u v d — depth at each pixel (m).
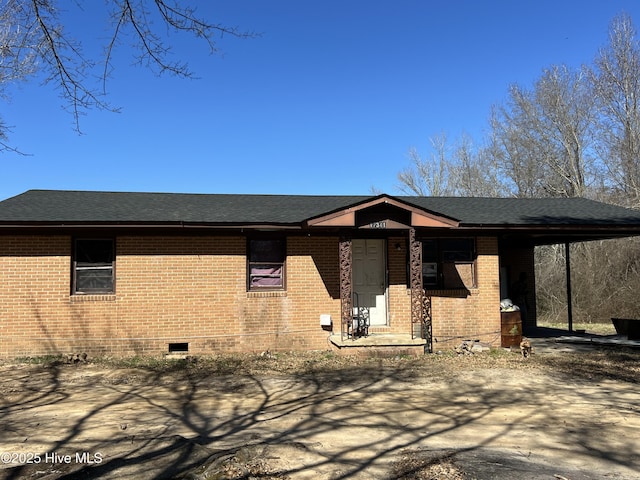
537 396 8.00
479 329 12.67
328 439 5.90
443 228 12.12
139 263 11.40
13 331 10.83
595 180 29.12
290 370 10.02
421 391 8.34
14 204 11.95
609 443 5.78
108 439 5.88
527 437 6.00
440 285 12.78
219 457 5.14
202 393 8.25
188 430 6.28
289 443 5.72
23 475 4.71
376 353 11.15
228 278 11.77
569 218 12.98
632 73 27.09
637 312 21.94
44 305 10.95
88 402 7.67
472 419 6.75
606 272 24.11
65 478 4.61
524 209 14.45
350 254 11.43
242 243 11.88
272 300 11.97
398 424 6.53
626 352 12.08
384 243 12.81
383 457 5.28
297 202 14.47
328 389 8.49
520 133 33.00
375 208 11.44
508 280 17.41
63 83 5.62
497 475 4.78
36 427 6.38
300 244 12.22
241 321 11.77
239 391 8.38
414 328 12.04
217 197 14.81
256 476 4.71
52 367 10.16
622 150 27.25
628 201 25.75
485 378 9.27
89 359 10.85
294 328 12.02
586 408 7.29
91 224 10.59
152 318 11.38
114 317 11.22
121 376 9.49
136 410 7.22
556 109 30.41
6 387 8.62
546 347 12.92
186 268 11.59
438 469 4.91
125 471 4.78
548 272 25.67
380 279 12.77
